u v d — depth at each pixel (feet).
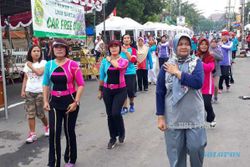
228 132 23.84
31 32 60.13
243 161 18.58
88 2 46.03
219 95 37.93
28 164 18.92
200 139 13.26
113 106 20.71
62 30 38.63
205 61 22.90
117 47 20.66
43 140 23.00
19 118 29.19
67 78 16.96
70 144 17.87
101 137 23.29
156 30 101.40
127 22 76.43
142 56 41.16
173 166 13.53
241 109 30.96
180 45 12.96
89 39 67.05
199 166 13.62
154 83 48.26
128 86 29.86
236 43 75.15
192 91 13.06
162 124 13.48
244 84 46.03
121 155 19.79
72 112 17.39
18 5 46.14
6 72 48.75
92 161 18.95
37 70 22.11
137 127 25.50
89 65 53.72
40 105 22.58
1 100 28.53
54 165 17.33
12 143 22.53
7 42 58.70
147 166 18.12
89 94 40.70
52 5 36.09
